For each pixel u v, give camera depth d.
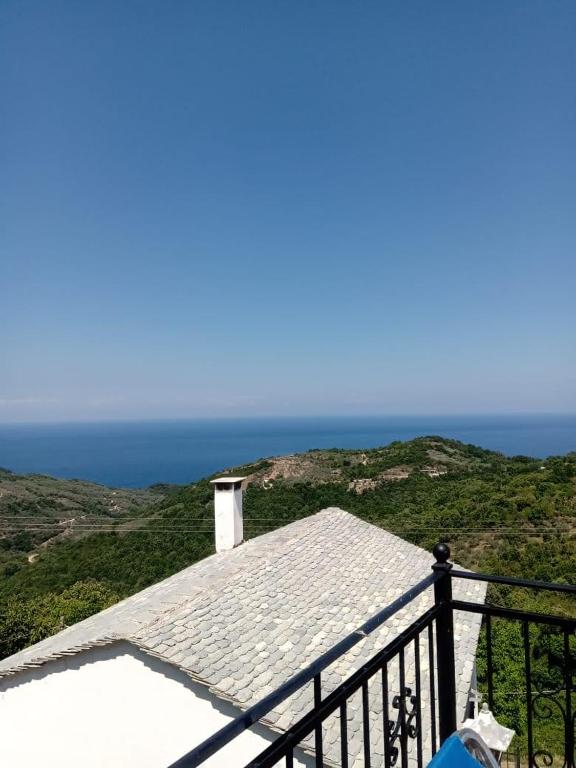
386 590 9.22
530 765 2.83
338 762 5.34
